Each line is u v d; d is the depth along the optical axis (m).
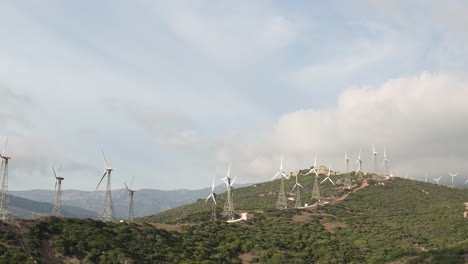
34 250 88.25
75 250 94.44
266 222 170.62
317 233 150.62
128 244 106.00
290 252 128.00
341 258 116.81
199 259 109.12
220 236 136.88
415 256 107.44
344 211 195.50
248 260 120.50
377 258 115.00
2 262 79.75
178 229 141.25
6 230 92.88
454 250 99.00
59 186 139.38
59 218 110.06
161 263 99.25
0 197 118.00
